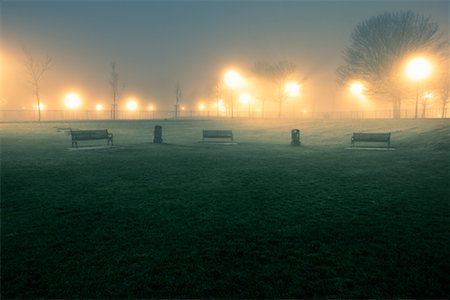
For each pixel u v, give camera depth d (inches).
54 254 204.1
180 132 1400.1
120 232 240.1
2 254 203.3
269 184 402.6
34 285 170.2
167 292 164.9
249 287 168.6
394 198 333.1
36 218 268.4
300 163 577.0
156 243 220.8
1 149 734.5
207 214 282.2
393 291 164.6
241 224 257.4
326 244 218.7
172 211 289.9
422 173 466.9
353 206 306.2
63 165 527.8
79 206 302.0
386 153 701.3
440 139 807.7
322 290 165.9
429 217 271.1
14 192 349.1
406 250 208.2
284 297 160.4
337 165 553.0
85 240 225.3
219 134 971.3
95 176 442.3
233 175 460.4
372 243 219.8
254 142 1024.2
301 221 264.4
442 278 175.5
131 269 186.1
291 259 197.6
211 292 164.7
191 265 190.5
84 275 179.8
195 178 437.7
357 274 180.2
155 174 462.9
